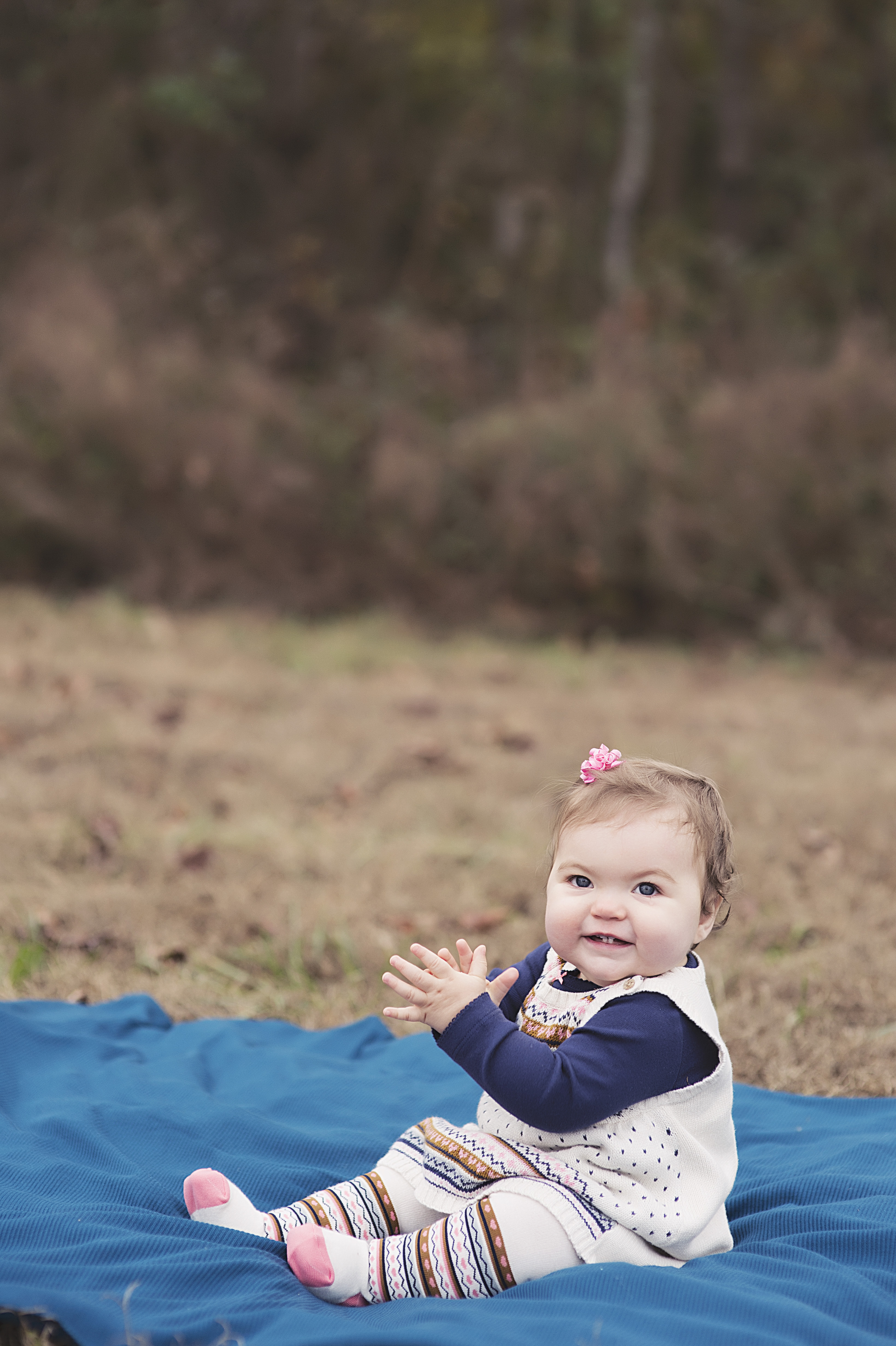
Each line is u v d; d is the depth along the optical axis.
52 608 9.34
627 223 14.43
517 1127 2.24
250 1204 2.31
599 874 2.26
